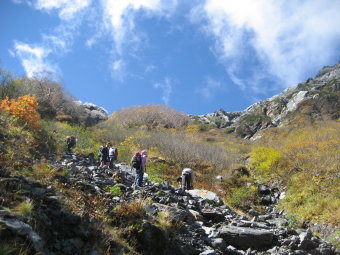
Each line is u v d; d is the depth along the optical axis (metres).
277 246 8.73
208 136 48.59
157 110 54.16
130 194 9.17
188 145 27.77
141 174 11.75
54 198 5.77
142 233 6.35
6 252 4.06
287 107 73.75
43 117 31.64
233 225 9.49
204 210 10.12
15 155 8.19
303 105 68.44
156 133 35.03
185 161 24.84
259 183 21.45
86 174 9.84
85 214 5.89
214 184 20.31
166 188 11.21
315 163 20.64
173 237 7.07
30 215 4.94
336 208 14.09
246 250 8.44
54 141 16.14
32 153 11.02
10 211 4.72
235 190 18.61
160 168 20.55
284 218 15.26
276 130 51.91
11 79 23.64
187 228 8.07
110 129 38.44
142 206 7.29
